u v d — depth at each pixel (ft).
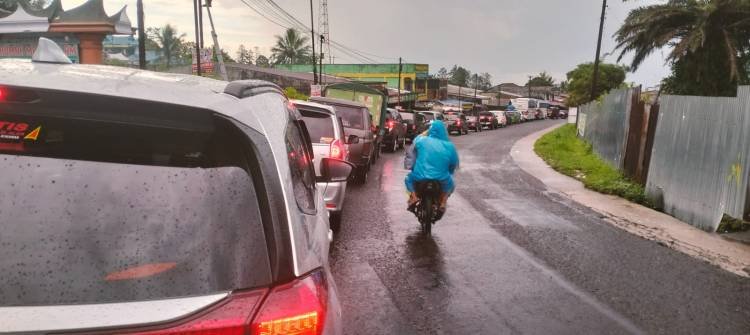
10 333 5.11
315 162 28.71
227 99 6.84
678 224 32.04
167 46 203.92
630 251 25.08
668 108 37.70
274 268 5.99
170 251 5.75
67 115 6.01
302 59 265.75
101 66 8.34
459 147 90.43
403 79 240.53
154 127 6.22
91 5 117.91
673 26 92.89
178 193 5.99
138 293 5.54
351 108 44.98
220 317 5.50
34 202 5.78
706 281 20.88
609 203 38.88
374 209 33.27
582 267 22.21
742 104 27.71
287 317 5.78
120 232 5.74
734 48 85.51
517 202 37.68
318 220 9.36
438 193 26.35
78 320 5.24
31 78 6.32
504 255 23.62
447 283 19.58
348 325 15.53
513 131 159.94
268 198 6.24
